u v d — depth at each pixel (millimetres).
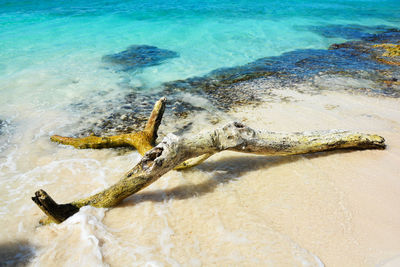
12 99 7477
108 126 6348
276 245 3277
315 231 3502
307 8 23641
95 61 10844
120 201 3855
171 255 3121
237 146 4398
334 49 13484
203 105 7430
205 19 18328
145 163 3787
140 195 4070
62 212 3482
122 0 23359
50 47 12164
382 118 6629
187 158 4098
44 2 21328
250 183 4387
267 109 7129
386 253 3219
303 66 10883
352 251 3242
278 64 11133
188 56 11891
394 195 4176
